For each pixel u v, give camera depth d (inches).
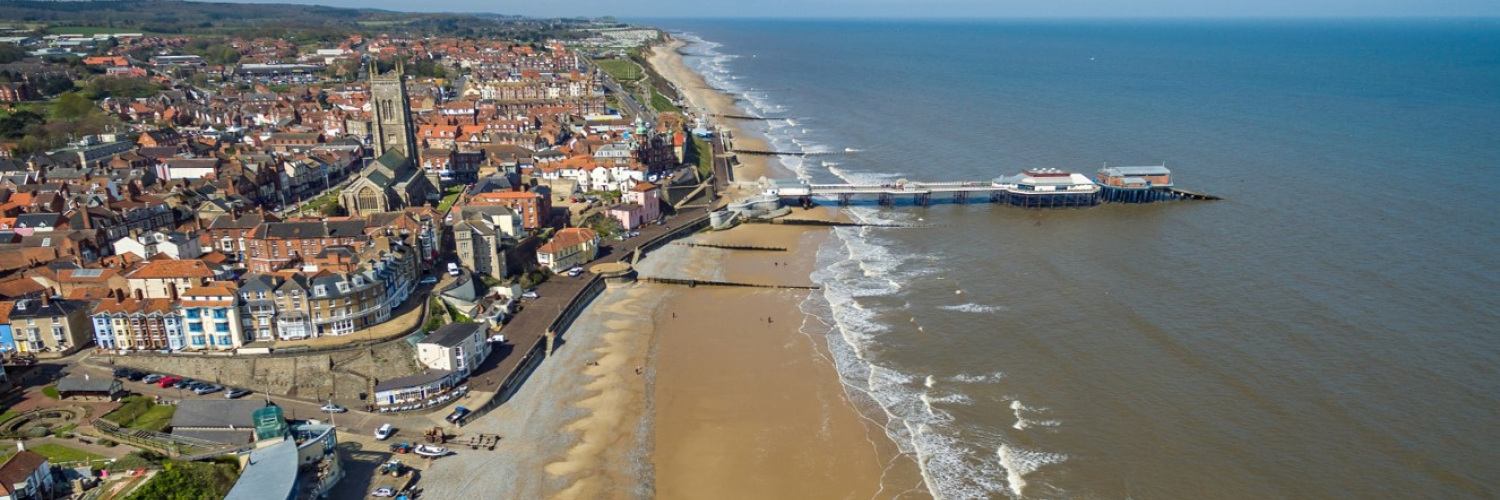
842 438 4790.8
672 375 5600.4
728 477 4488.2
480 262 6761.8
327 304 5438.0
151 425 4591.5
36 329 5251.0
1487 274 6619.1
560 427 4970.5
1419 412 4712.1
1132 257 7490.2
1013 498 4210.1
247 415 4569.4
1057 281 6929.1
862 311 6496.1
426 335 5590.6
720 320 6486.2
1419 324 5757.9
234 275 6087.6
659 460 4653.1
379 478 4375.0
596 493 4362.7
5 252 6225.4
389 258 5959.6
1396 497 4055.1
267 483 3941.9
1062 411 4921.3
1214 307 6210.6
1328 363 5280.5
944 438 4726.9
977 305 6505.9
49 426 4537.4
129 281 5664.4
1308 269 6904.5
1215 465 4355.3
